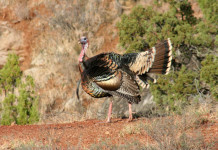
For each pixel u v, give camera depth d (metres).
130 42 25.94
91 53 37.66
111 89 18.11
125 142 14.66
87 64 18.61
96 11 41.41
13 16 40.62
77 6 41.28
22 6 40.72
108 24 40.97
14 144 15.17
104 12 41.59
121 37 26.53
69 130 18.03
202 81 25.14
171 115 19.16
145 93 28.23
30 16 40.69
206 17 24.38
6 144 15.29
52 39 38.72
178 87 23.42
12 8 41.09
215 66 21.94
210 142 13.70
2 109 29.00
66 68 35.84
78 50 37.59
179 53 26.19
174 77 24.03
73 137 16.44
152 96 27.38
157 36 25.27
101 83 18.12
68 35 39.12
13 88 30.61
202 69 22.44
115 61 18.12
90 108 31.42
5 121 27.91
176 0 26.25
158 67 18.19
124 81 18.00
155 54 18.12
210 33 24.91
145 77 18.89
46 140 15.85
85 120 23.52
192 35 25.14
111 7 42.62
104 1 42.75
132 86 18.03
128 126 16.92
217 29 24.42
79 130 17.92
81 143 15.30
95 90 18.80
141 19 26.70
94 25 40.38
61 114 30.91
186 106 22.41
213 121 17.25
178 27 24.45
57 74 35.56
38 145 14.63
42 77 35.09
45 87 34.50
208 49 24.69
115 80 17.95
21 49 38.50
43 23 40.19
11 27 39.88
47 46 38.22
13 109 28.66
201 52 25.67
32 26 40.06
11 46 38.34
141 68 18.19
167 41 18.28
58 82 34.94
